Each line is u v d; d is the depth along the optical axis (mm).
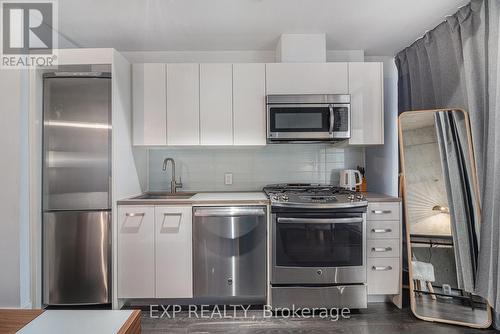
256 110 2555
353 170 2766
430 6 2186
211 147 2752
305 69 2541
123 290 2246
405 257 2449
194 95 2539
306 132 2469
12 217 2033
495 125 1881
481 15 2004
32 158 2137
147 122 2527
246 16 2328
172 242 2262
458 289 2127
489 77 1928
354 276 2240
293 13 2287
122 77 2361
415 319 2166
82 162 2223
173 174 2805
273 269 2234
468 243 2119
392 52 3027
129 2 2107
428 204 2273
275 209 2234
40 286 2191
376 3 2156
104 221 2234
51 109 2209
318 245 2232
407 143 2373
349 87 2551
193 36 2664
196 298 2346
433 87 2506
